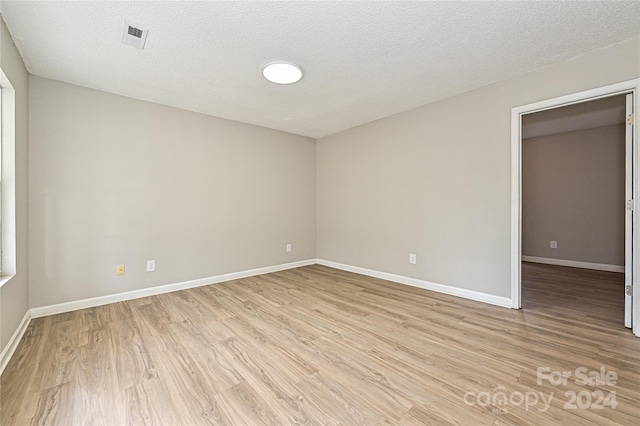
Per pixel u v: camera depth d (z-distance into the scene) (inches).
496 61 97.8
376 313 107.3
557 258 197.6
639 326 86.0
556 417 54.3
